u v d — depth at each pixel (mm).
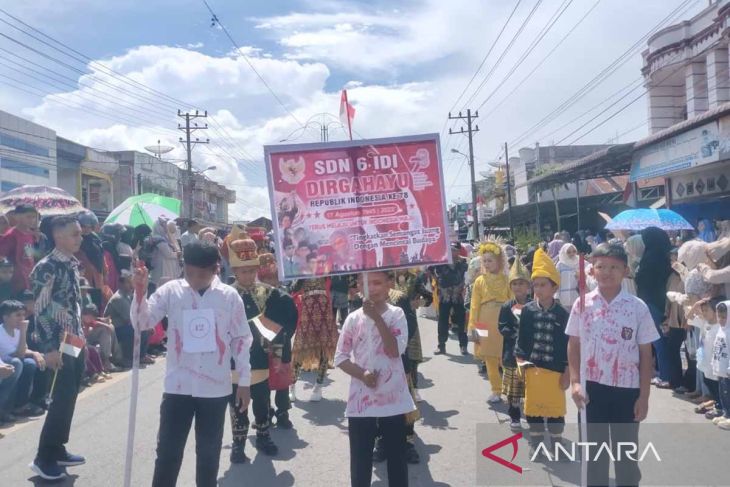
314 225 4496
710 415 7035
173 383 4359
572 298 9695
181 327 4402
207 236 12109
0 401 7184
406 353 6453
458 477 5504
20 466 5809
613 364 4129
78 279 5684
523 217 33781
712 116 12578
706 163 13164
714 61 21219
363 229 4520
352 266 4484
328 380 9484
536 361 5871
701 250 7496
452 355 11172
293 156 4500
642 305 4160
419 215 4547
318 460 5961
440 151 4562
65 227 5434
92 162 32750
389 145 4547
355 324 4457
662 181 19109
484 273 7883
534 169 42594
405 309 6812
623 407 4133
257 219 18031
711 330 7066
